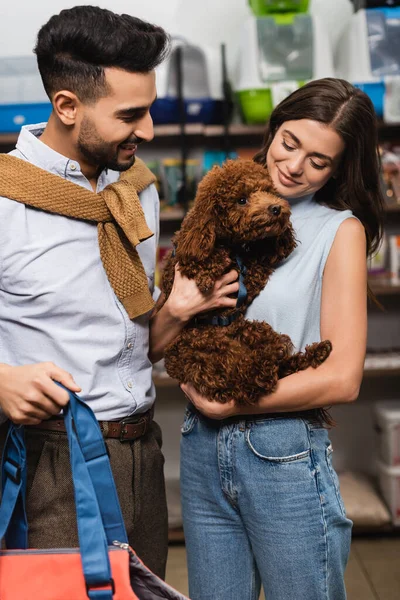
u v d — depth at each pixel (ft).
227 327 4.64
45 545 4.34
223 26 10.90
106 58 3.93
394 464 10.29
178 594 3.57
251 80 9.78
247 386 4.36
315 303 4.75
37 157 4.37
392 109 9.77
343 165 5.02
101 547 3.46
